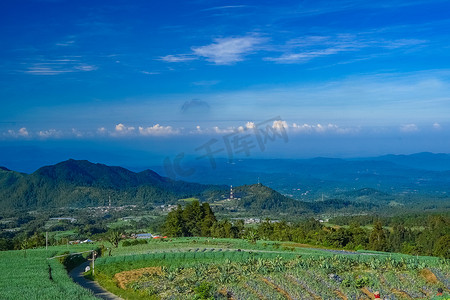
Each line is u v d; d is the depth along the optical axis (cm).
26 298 3634
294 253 6241
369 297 3691
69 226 16288
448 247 7400
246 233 10225
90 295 3784
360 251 7275
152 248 7156
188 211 11262
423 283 4028
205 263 5166
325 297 3606
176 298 3666
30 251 6531
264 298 3622
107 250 7212
